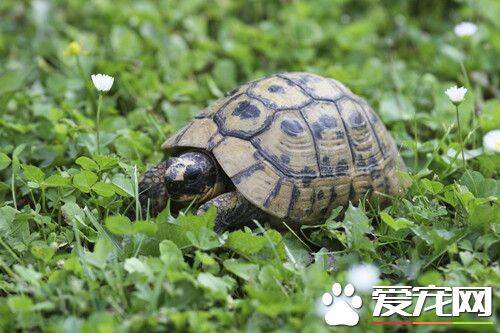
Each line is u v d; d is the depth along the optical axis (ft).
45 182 12.53
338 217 13.07
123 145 15.03
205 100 18.38
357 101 13.85
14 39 22.53
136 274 10.17
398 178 13.82
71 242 12.02
